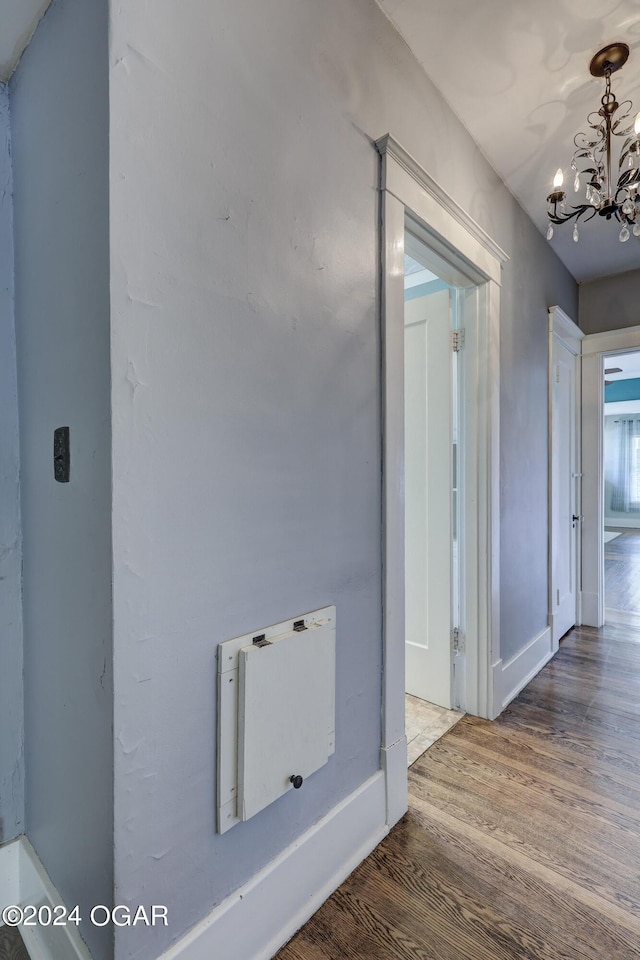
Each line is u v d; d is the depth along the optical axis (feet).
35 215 3.50
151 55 2.71
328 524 4.02
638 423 32.32
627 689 7.99
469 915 3.76
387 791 4.66
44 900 3.43
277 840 3.55
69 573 3.08
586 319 11.59
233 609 3.21
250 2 3.28
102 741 2.68
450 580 7.13
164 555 2.81
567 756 5.98
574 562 11.57
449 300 7.03
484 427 6.91
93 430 2.74
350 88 4.22
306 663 3.67
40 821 3.66
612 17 4.64
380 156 4.60
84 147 2.78
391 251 4.68
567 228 8.86
